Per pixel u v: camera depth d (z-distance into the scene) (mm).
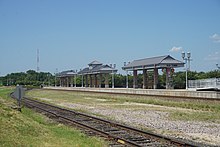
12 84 194875
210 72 83438
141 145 14336
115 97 57812
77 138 16750
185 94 47031
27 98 61781
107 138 16797
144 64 71062
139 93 58688
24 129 16344
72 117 27922
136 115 29703
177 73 90438
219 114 29219
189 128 21047
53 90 105500
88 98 61281
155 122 24219
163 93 52969
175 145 14656
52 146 13859
